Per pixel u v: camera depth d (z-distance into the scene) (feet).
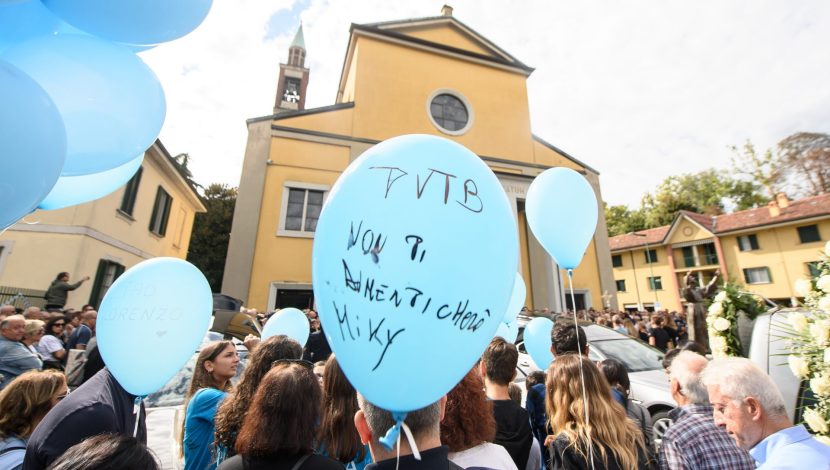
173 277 7.27
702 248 92.38
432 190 3.93
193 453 6.49
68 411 5.19
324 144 41.04
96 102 4.72
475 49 51.98
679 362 7.15
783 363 9.94
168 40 5.24
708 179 129.70
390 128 43.80
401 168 4.07
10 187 3.23
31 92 3.43
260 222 37.17
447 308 3.64
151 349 6.64
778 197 82.58
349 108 43.29
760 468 4.56
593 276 46.91
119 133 4.95
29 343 13.25
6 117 3.15
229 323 18.54
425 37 50.24
